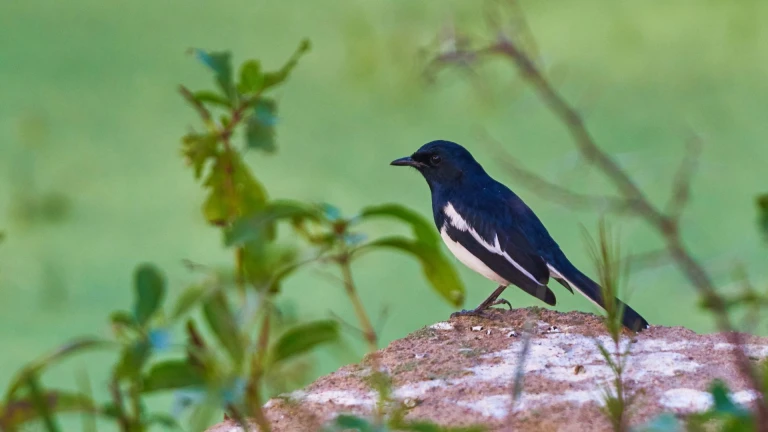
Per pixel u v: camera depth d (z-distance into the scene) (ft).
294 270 15.71
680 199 17.83
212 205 19.83
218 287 14.62
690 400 19.99
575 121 16.55
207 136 19.31
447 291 16.43
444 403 20.39
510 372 22.04
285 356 15.40
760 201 15.74
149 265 14.21
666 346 23.57
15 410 14.20
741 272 15.90
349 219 15.71
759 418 13.96
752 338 23.68
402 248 16.05
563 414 19.51
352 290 15.72
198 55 18.72
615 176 16.15
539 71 17.42
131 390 14.39
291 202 16.07
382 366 22.89
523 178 17.29
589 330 25.13
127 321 14.03
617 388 17.78
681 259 15.34
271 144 19.02
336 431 15.16
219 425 20.71
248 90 19.06
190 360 14.53
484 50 17.99
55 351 13.88
